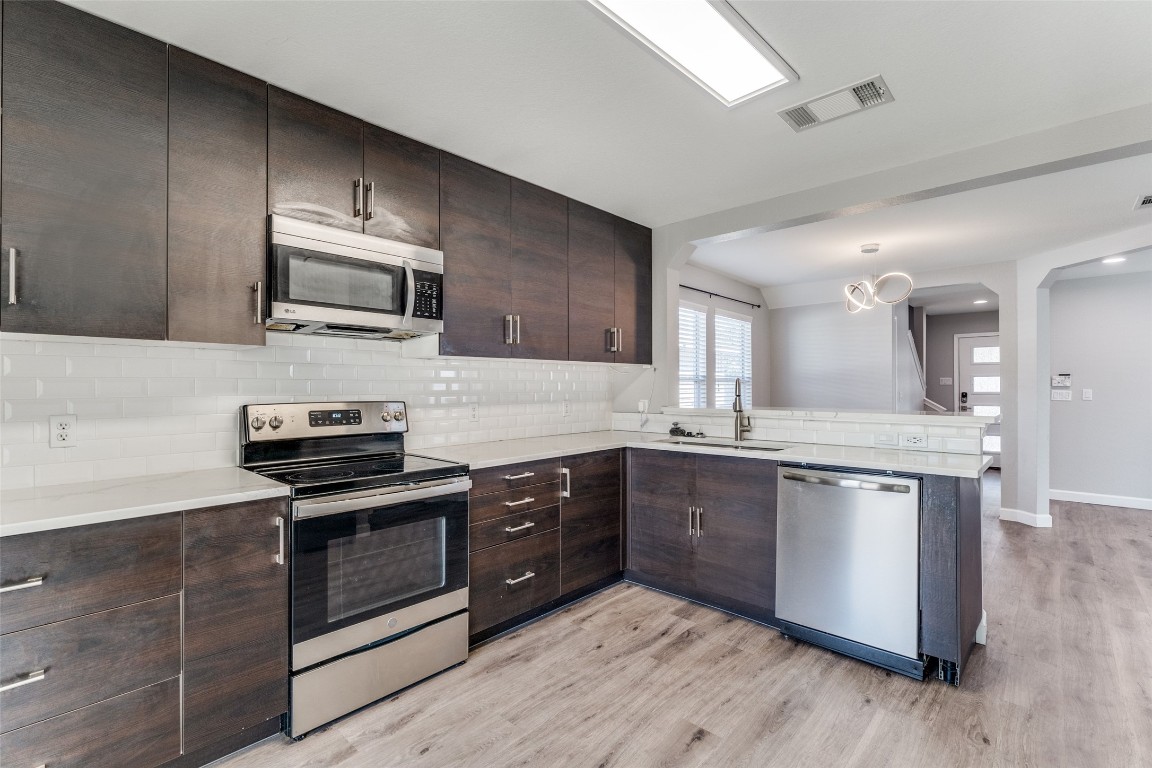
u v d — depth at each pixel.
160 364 2.06
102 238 1.66
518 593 2.65
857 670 2.31
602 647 2.51
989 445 8.21
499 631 2.63
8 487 1.76
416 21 1.69
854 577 2.38
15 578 1.34
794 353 6.74
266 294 2.01
